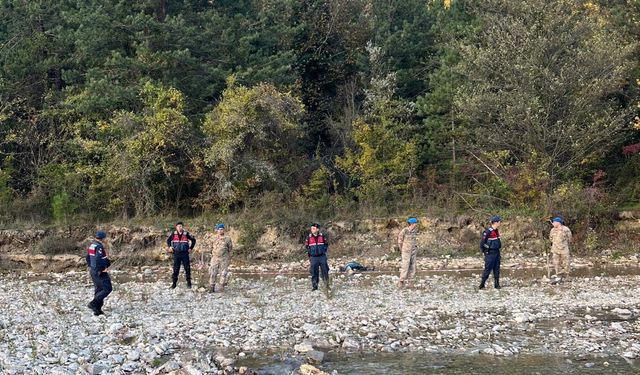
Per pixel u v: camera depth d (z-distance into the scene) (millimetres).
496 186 30062
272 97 30469
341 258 28188
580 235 27594
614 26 32250
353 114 34625
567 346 12609
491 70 30156
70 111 31391
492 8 33438
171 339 13273
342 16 38562
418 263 26344
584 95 28422
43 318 15477
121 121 29297
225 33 33281
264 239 28766
